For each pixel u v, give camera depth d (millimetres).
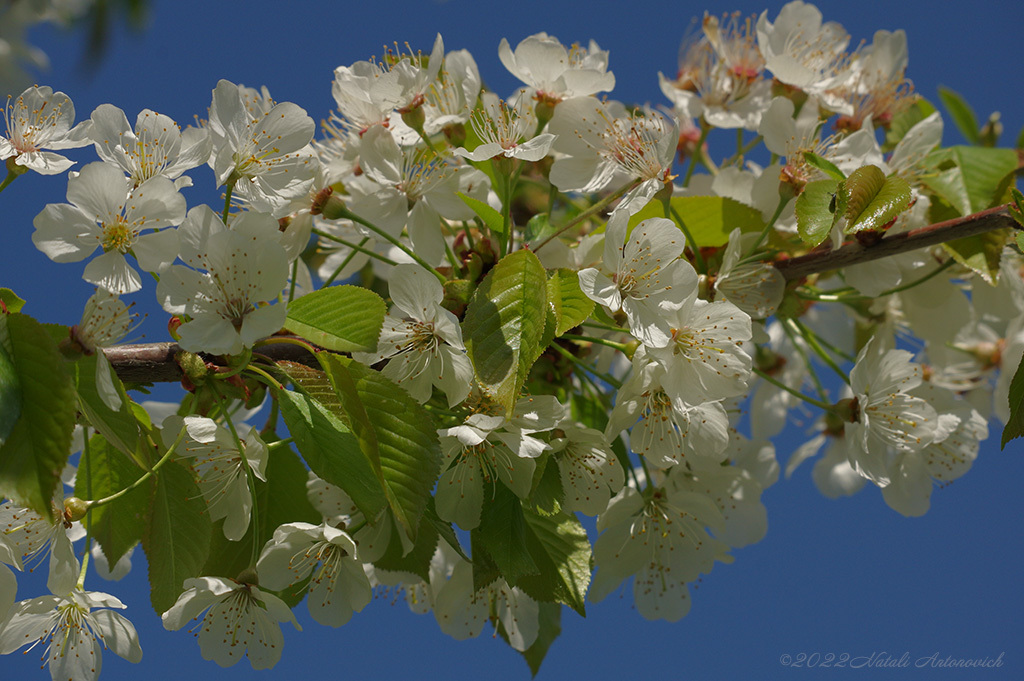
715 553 1124
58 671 1085
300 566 1083
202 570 1093
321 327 1060
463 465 1084
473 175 1115
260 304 1061
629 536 1120
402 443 1058
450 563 1131
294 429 1058
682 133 1204
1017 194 1092
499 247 1103
